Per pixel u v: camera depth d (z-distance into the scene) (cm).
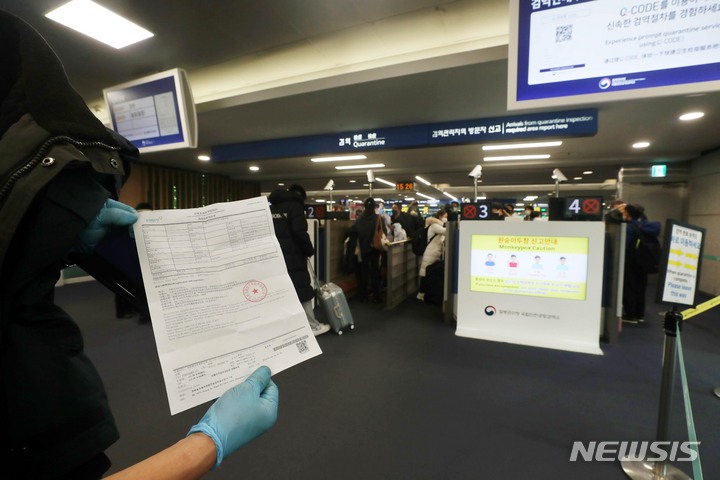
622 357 310
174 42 344
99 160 51
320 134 620
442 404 231
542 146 643
